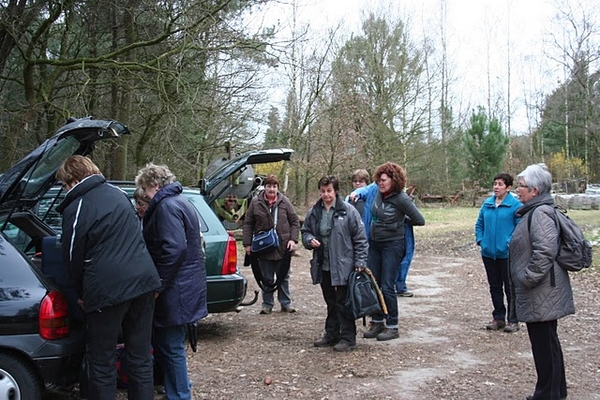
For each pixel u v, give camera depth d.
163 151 16.02
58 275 4.41
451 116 38.31
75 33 13.72
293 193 29.11
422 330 6.94
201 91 13.72
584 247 4.33
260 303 8.83
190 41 12.25
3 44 12.48
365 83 27.88
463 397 4.66
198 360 5.73
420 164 32.88
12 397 3.83
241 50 13.35
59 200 6.71
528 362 5.58
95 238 3.75
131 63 12.15
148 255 3.98
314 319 7.68
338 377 5.17
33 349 3.85
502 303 6.92
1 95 14.11
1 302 3.82
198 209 6.52
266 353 5.98
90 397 3.83
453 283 10.63
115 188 4.02
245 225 7.83
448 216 28.47
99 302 3.73
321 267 6.10
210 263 6.28
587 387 4.86
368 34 28.47
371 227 6.54
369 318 7.90
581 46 31.58
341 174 21.66
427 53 31.42
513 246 4.46
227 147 15.62
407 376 5.18
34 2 11.75
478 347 6.15
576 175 46.19
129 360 4.02
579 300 8.71
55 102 14.02
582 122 35.69
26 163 4.11
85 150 4.82
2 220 4.95
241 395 4.73
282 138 23.34
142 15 13.12
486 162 37.88
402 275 9.16
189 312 4.30
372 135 25.06
